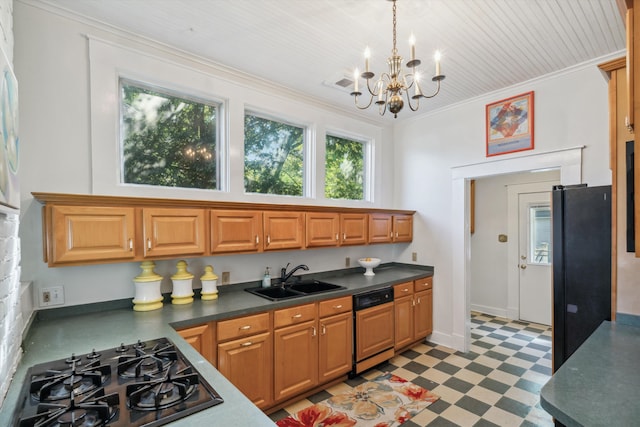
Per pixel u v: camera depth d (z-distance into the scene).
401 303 3.29
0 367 0.97
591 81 2.59
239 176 2.72
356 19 2.02
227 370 2.05
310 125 3.30
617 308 1.88
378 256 3.96
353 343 2.82
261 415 0.95
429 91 3.15
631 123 0.84
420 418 2.24
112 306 2.11
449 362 3.16
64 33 1.96
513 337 3.81
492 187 4.75
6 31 1.37
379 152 3.97
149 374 1.18
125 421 0.91
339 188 3.69
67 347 1.49
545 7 1.91
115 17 2.01
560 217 2.12
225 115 2.66
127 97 2.27
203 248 2.23
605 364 1.25
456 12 1.95
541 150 2.86
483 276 4.84
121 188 2.17
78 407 0.93
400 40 2.25
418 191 3.89
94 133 2.05
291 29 2.13
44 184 1.90
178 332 1.85
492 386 2.68
